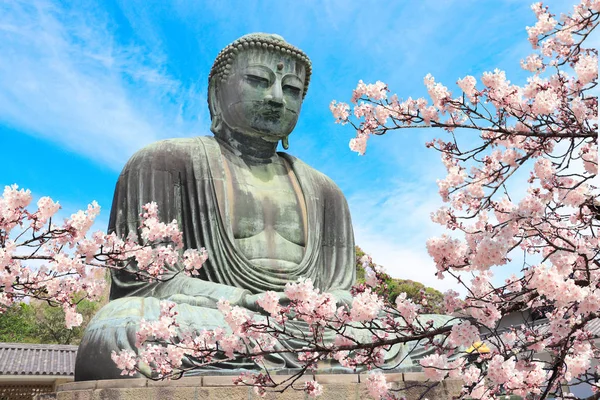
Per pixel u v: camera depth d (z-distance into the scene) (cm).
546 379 486
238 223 948
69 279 621
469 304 443
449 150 540
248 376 538
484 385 490
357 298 446
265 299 474
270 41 1055
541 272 397
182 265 886
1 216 507
